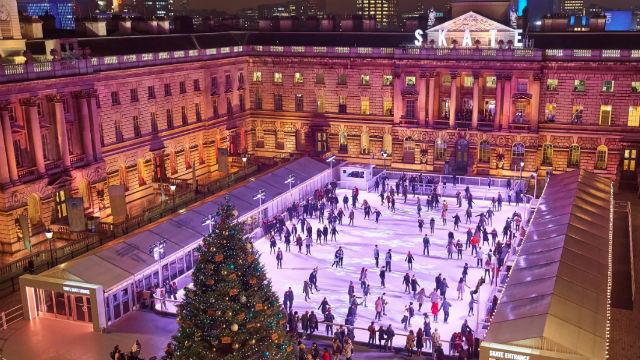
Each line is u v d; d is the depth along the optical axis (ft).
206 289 92.12
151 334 144.66
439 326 156.35
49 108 220.23
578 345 111.34
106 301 148.66
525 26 306.14
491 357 113.19
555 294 127.03
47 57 233.76
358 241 218.59
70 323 149.89
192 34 316.60
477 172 292.20
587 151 276.62
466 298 172.65
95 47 256.73
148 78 268.62
